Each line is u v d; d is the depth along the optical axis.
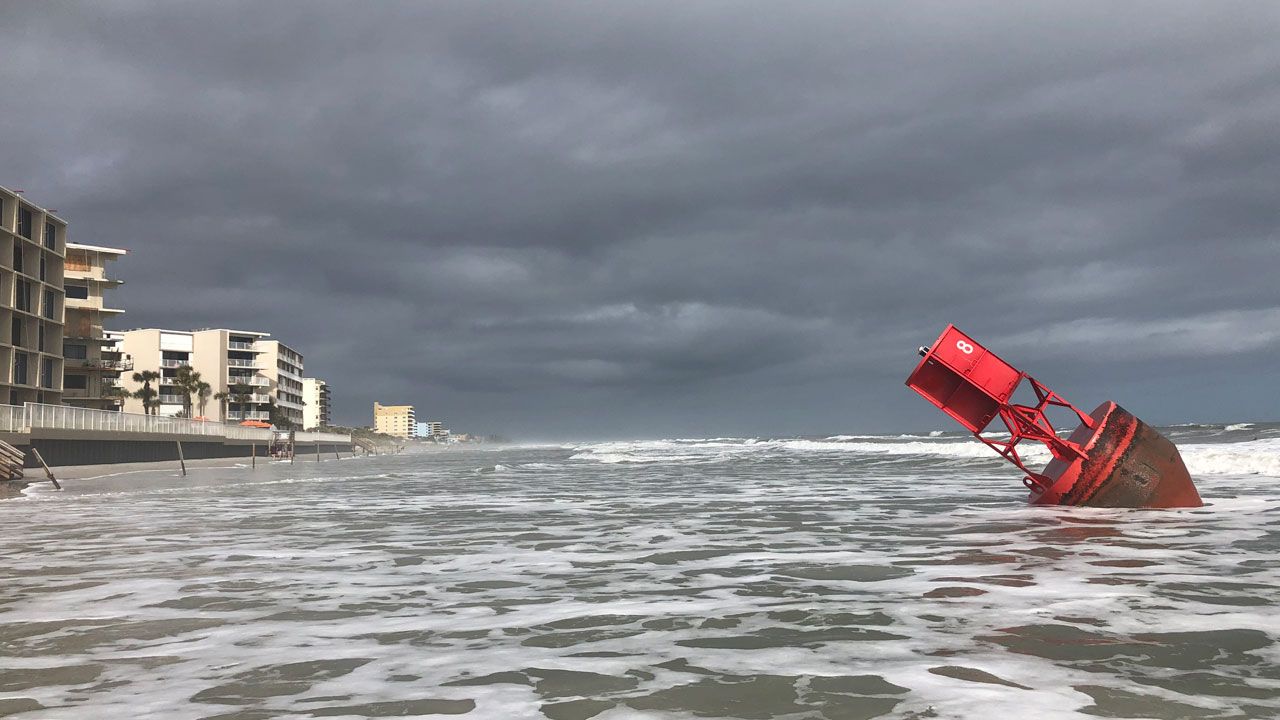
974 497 18.34
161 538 12.59
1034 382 14.84
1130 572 8.12
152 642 5.80
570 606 6.95
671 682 4.68
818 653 5.27
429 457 97.56
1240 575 7.92
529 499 20.03
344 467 54.66
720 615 6.49
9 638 5.96
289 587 8.02
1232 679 4.57
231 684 4.73
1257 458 25.12
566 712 4.18
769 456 60.38
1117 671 4.75
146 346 135.50
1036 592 7.17
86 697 4.50
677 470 37.03
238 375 143.00
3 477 35.97
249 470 49.66
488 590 7.77
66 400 85.88
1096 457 14.51
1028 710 4.08
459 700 4.40
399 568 9.20
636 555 10.01
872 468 34.66
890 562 9.05
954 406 15.43
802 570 8.65
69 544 11.98
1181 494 14.40
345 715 4.17
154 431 60.59
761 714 4.10
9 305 61.03
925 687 4.49
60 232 69.75
